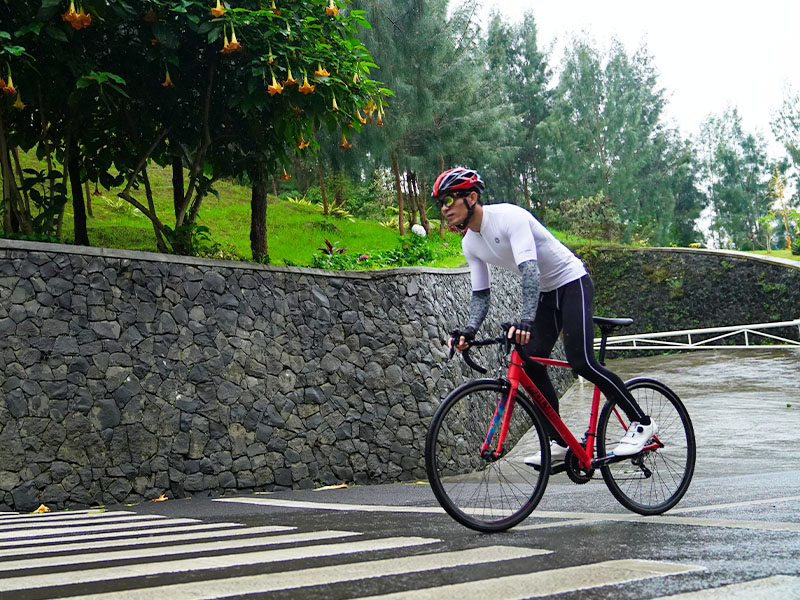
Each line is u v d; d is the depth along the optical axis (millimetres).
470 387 3592
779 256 27578
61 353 7512
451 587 2119
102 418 7656
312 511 5344
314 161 18562
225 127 10398
